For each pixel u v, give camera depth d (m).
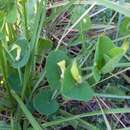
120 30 0.19
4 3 0.14
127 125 0.20
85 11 0.19
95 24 0.22
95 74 0.14
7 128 0.17
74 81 0.14
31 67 0.18
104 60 0.13
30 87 0.18
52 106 0.18
